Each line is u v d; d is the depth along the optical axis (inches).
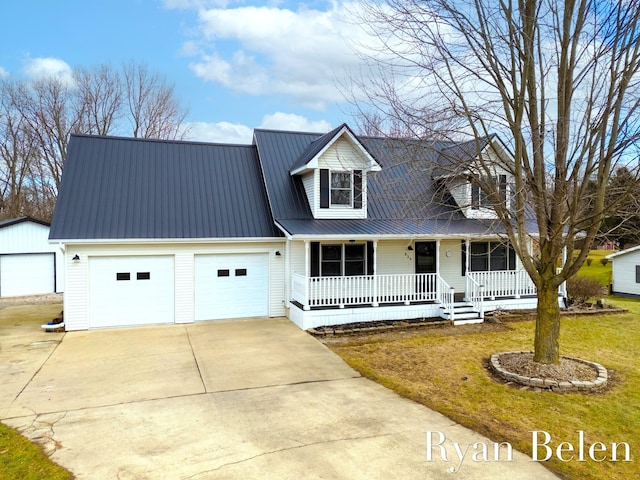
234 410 272.5
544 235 335.0
